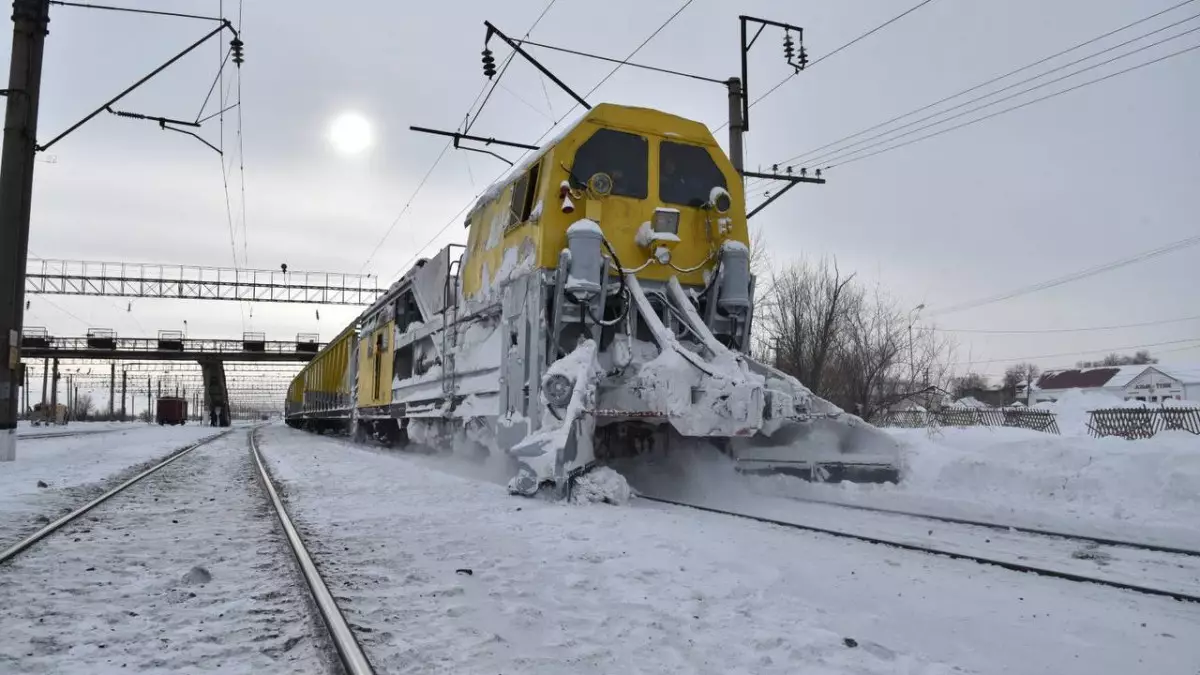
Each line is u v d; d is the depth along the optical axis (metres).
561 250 9.45
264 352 61.16
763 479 9.91
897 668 3.57
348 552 5.99
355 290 50.25
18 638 3.88
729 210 10.36
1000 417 23.91
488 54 14.52
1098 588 5.01
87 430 44.12
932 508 8.45
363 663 3.36
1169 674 3.59
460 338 12.52
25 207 15.18
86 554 5.96
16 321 15.16
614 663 3.62
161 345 58.91
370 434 21.83
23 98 15.05
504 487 9.80
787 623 4.19
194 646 3.79
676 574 5.21
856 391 20.77
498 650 3.75
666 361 8.70
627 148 10.11
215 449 21.67
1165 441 9.60
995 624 4.29
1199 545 6.48
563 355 9.45
